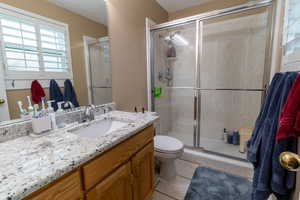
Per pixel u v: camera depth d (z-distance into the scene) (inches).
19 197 18.8
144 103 86.6
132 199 42.3
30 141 34.4
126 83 73.3
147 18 82.7
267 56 69.2
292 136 29.5
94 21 56.7
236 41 87.3
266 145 36.1
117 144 36.2
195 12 97.3
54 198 23.5
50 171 22.7
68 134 38.3
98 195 31.1
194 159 80.3
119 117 54.6
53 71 45.2
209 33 92.9
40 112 40.2
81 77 54.1
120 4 66.0
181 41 100.0
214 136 100.9
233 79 91.5
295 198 30.7
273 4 61.2
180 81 107.0
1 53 33.9
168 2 92.4
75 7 50.4
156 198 56.5
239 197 55.6
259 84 84.5
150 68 89.0
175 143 67.2
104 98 63.8
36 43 40.4
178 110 110.3
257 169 40.7
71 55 50.1
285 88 33.0
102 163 31.9
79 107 53.8
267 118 37.4
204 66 98.0
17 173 22.5
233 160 72.5
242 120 91.8
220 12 70.7
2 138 34.5
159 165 72.2
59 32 46.1
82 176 28.1
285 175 32.1
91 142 33.0
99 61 60.1
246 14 81.8
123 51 70.0
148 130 49.8
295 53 38.6
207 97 100.0
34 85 40.4
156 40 92.3
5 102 35.2
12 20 35.2
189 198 56.1
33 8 39.2
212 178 66.5
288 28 45.3
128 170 39.9
